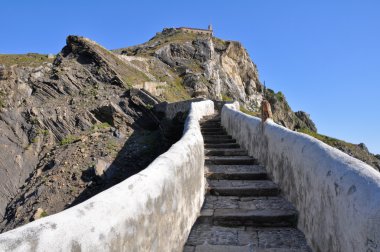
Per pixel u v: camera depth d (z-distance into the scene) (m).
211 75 54.16
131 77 40.34
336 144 28.41
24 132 30.47
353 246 2.91
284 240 4.79
